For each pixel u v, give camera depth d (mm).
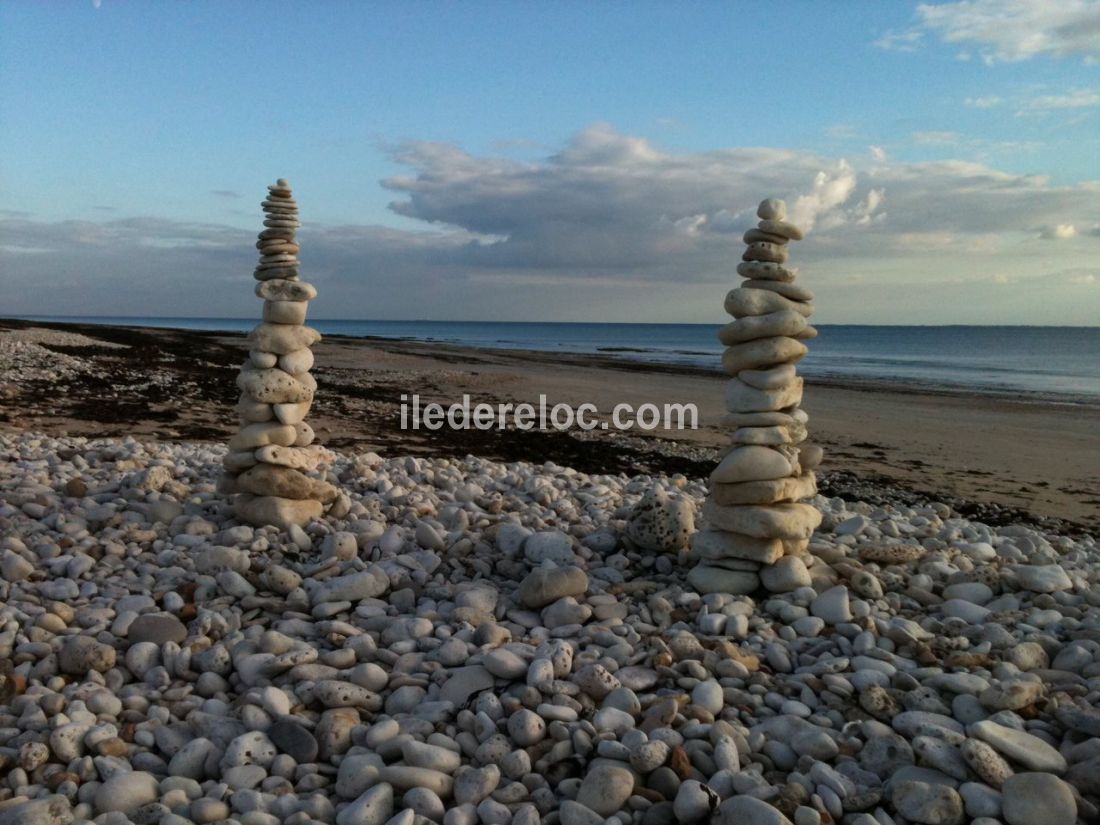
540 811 3160
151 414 14492
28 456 8320
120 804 3023
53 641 4195
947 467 12961
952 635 4598
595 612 4793
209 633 4406
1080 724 3432
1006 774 3146
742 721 3727
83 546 5500
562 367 33656
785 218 5188
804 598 4945
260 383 6121
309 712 3756
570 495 7781
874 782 3252
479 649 4246
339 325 191250
